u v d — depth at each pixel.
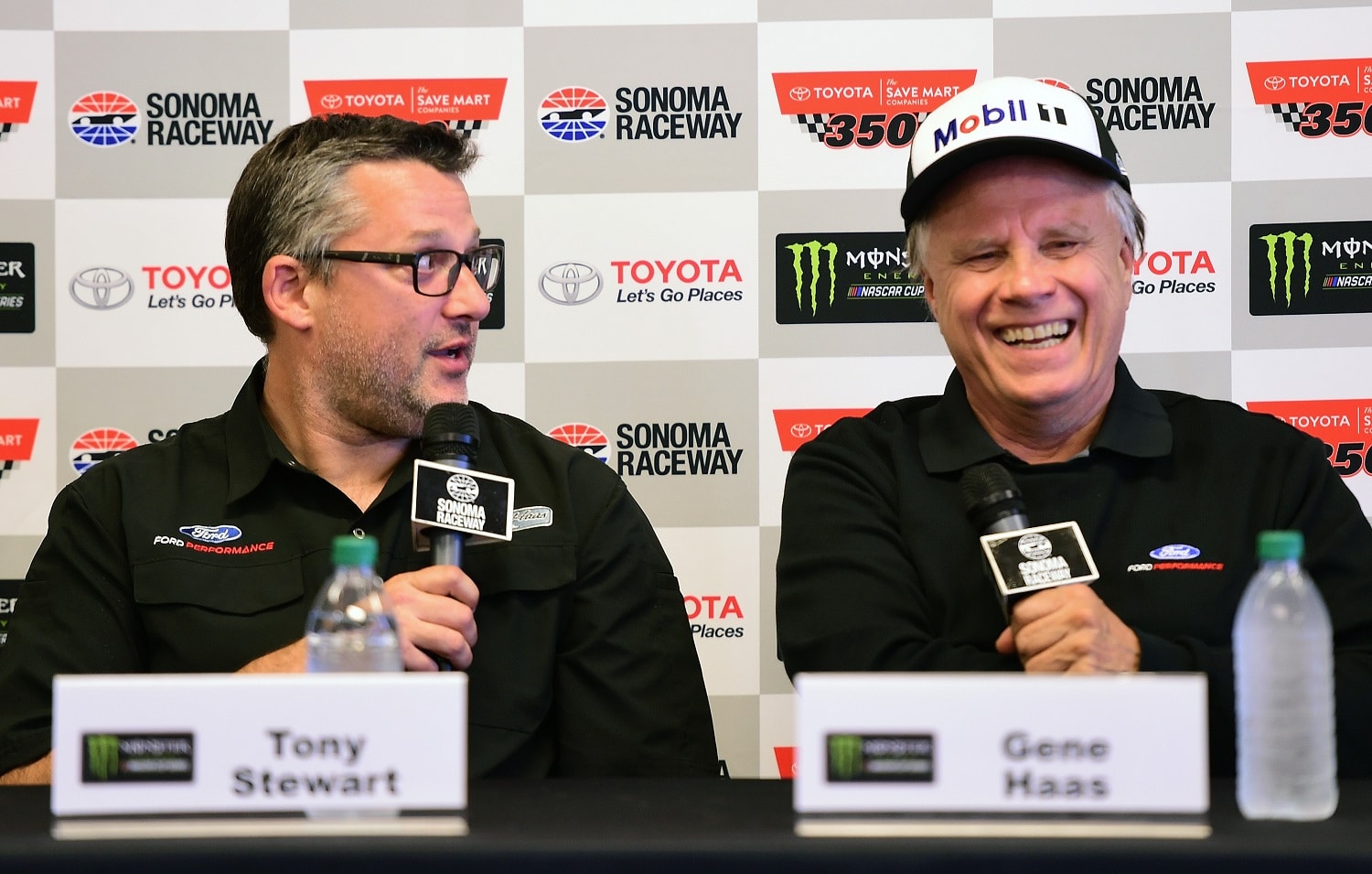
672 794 3.05
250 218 4.62
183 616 4.32
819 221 6.03
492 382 6.04
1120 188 4.35
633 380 6.05
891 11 6.01
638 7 6.03
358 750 2.65
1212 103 5.95
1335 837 2.52
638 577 4.69
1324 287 5.94
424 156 4.60
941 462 4.48
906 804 2.62
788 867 2.46
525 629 4.46
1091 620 3.51
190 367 6.05
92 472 4.65
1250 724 2.81
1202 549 4.27
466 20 6.04
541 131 6.03
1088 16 5.97
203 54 6.03
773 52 6.03
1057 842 2.47
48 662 4.28
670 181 6.05
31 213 6.01
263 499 4.54
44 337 6.01
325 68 6.04
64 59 6.01
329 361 4.51
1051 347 4.26
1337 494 4.34
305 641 3.87
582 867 2.47
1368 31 5.90
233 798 2.64
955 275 4.36
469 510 3.83
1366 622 4.03
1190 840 2.49
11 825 2.67
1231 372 5.97
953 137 4.29
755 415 6.05
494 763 4.29
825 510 4.43
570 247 6.04
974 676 2.62
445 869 2.47
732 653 6.05
